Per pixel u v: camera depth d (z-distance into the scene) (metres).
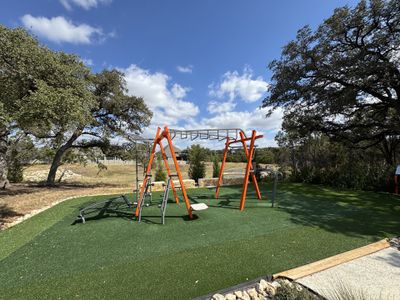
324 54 8.85
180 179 5.47
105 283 2.62
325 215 5.52
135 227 4.79
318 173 11.41
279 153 15.71
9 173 13.45
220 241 3.87
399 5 7.32
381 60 8.24
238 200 7.55
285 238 3.95
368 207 6.36
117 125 13.60
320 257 3.20
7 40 5.01
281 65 10.05
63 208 6.81
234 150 8.37
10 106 4.98
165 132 5.75
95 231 4.60
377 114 10.66
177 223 5.01
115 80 12.61
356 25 8.20
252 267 2.92
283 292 2.15
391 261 3.01
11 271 2.99
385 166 9.53
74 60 9.28
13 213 6.38
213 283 2.57
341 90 8.95
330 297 2.19
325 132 11.42
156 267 2.98
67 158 14.55
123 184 13.62
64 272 2.92
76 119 5.67
